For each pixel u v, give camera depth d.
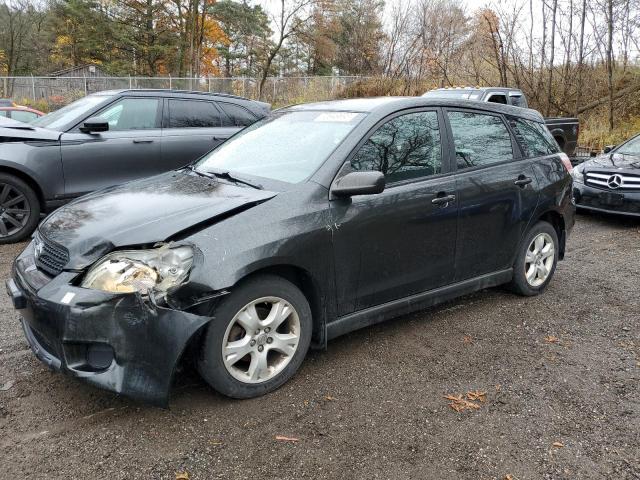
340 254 3.36
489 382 3.40
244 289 2.98
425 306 4.03
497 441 2.80
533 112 5.05
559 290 5.13
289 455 2.64
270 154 3.81
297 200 3.23
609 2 16.22
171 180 3.83
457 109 4.27
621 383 3.42
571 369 3.59
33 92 26.80
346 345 3.86
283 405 3.07
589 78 17.80
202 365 2.92
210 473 2.50
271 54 32.31
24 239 6.33
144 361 2.67
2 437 2.71
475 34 17.73
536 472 2.57
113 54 40.62
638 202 7.74
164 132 7.08
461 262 4.17
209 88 28.28
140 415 2.92
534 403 3.17
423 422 2.95
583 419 3.02
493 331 4.17
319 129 3.81
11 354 3.57
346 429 2.87
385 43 19.28
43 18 42.31
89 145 6.51
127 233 2.84
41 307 2.73
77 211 3.32
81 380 2.71
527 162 4.67
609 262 6.15
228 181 3.60
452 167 4.07
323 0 30.86
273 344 3.16
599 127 17.19
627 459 2.68
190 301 2.77
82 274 2.78
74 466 2.52
